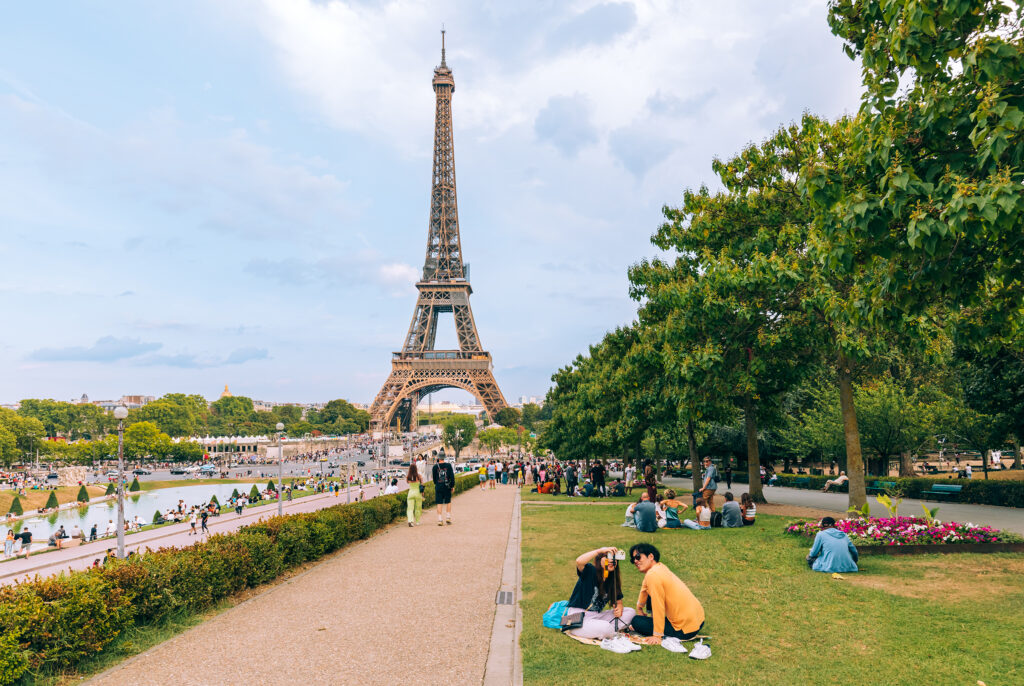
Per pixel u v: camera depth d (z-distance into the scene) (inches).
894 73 434.3
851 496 794.8
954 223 333.4
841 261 437.7
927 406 1491.1
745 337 943.0
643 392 1296.8
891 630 363.9
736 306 871.1
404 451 5856.3
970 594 428.5
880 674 303.3
